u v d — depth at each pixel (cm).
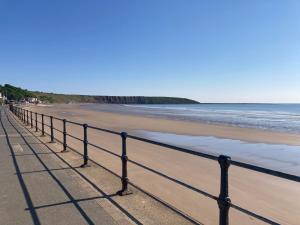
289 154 1633
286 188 892
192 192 813
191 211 683
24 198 646
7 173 860
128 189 686
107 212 571
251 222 638
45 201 628
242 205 754
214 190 854
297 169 1259
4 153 1188
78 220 533
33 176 826
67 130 2509
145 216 557
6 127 2409
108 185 744
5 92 15912
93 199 642
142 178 940
